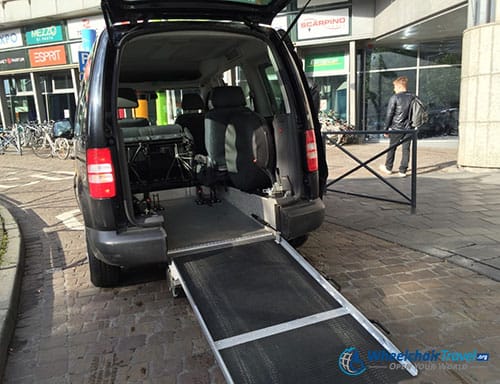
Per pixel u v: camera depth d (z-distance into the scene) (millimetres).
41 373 2643
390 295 3344
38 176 9992
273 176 3705
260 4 3221
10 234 4980
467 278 3574
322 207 3486
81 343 2938
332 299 2691
